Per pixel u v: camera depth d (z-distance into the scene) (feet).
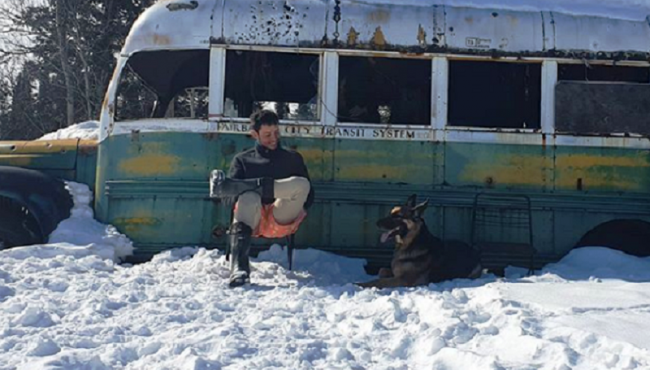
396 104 23.43
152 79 23.59
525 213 22.82
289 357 12.29
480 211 22.76
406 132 22.79
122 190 22.66
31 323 14.30
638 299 16.10
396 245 20.72
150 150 22.65
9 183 22.35
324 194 22.57
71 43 95.86
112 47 96.89
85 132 34.76
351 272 21.83
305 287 18.71
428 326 13.93
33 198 22.24
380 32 22.90
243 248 19.22
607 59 23.26
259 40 22.76
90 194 23.18
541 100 23.18
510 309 14.92
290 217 20.21
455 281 20.21
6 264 19.30
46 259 19.95
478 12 23.39
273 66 23.21
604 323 13.73
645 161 23.13
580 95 23.20
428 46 22.90
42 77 98.63
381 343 13.33
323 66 22.81
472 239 22.53
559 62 23.21
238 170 20.51
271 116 20.65
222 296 17.28
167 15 23.09
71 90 93.45
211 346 12.88
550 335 13.01
